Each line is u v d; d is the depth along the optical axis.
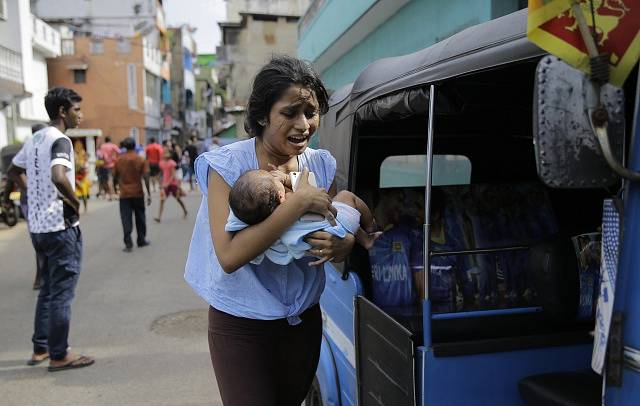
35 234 4.14
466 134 3.39
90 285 6.76
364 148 3.46
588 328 2.31
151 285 6.75
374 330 2.32
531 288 2.92
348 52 12.05
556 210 3.21
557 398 1.82
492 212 3.09
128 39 33.47
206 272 1.95
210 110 61.25
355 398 2.62
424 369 1.95
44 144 4.06
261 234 1.65
